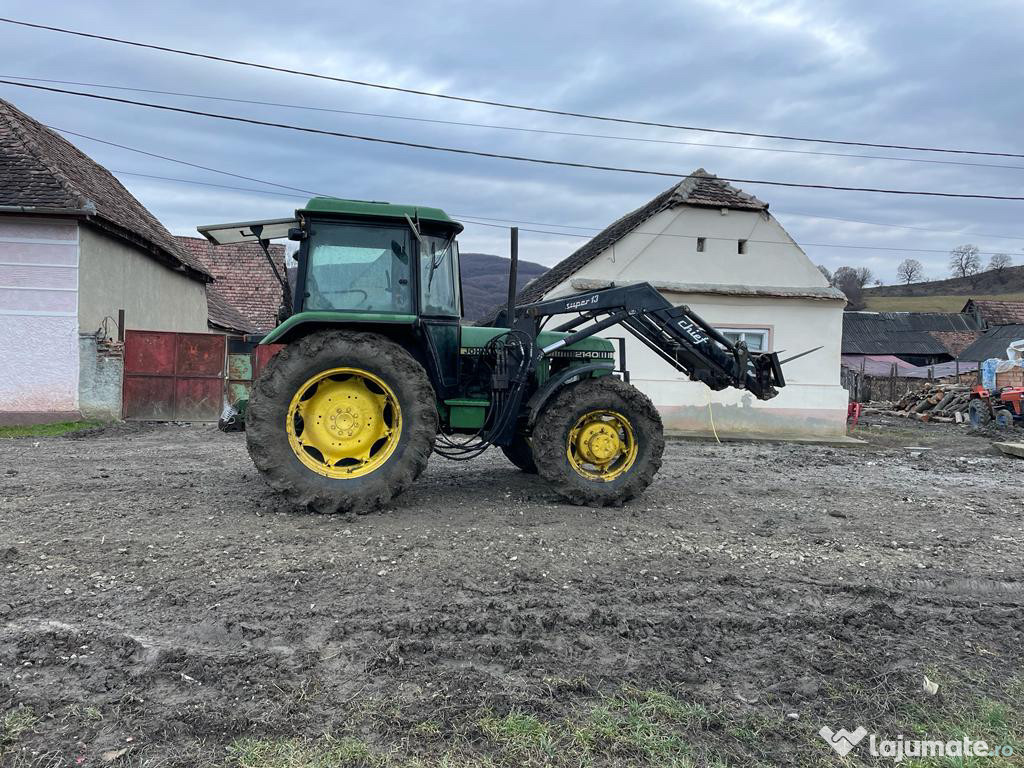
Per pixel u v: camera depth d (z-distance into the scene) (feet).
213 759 7.93
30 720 8.51
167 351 43.11
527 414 20.68
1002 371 56.24
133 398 42.78
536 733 8.55
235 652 10.32
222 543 15.15
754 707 9.43
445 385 19.95
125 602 11.96
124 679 9.51
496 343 20.06
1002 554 16.55
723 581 13.96
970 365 124.98
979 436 51.29
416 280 19.38
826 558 15.69
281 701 9.07
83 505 18.34
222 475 23.08
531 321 19.93
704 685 9.96
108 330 43.37
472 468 25.66
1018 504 22.61
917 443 45.57
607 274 43.65
